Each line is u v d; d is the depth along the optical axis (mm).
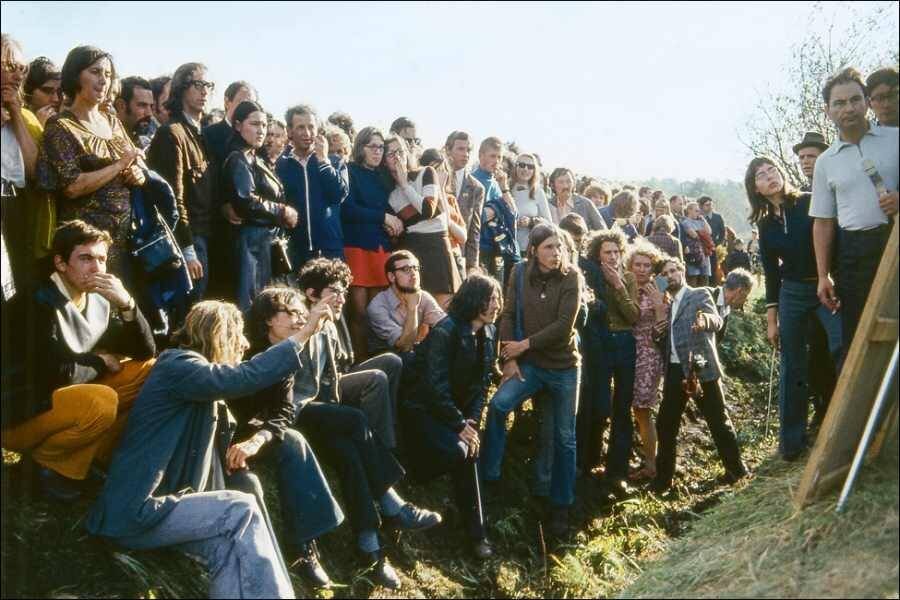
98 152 4641
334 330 5211
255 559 4031
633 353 6863
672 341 6812
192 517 4047
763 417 8953
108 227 4645
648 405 6906
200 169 5285
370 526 4902
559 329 5941
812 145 6090
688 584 4473
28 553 3918
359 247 6062
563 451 6070
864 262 5000
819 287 5297
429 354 5453
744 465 7098
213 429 4277
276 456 4602
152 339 4566
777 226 5789
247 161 5348
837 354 5594
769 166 5734
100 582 3959
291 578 4590
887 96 4855
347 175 6004
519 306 6160
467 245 6969
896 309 4434
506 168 8391
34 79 5051
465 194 6980
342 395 5254
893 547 3934
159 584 4062
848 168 4980
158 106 6086
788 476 5371
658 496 6875
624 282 6895
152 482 4051
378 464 5027
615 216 9055
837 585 3867
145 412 4148
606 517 6496
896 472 4363
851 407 4457
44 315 4102
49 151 4434
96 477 4477
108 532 4016
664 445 6875
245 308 5285
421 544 5430
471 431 5477
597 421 6855
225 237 5336
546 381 6082
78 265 4199
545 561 5742
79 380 4273
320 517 4602
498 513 6023
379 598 4867
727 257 14227
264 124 5430
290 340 4316
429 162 6641
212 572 4070
